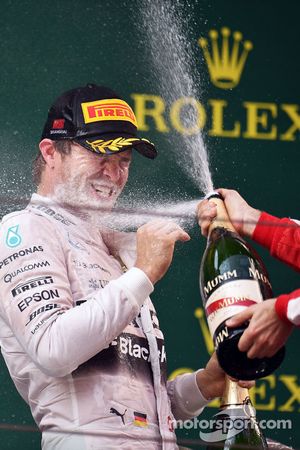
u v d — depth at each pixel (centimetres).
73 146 978
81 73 1401
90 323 870
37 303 892
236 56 1441
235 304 841
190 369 1374
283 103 1455
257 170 1436
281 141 1451
